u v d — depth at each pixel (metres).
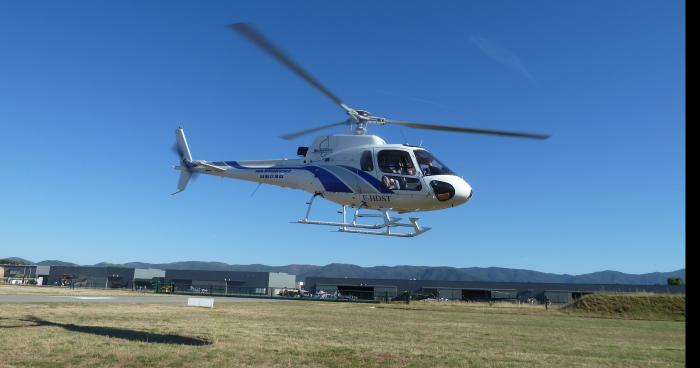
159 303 33.03
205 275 99.25
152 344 12.80
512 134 14.66
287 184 17.44
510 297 84.94
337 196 16.09
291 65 13.15
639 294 42.59
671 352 15.44
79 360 10.48
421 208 15.40
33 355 10.77
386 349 13.65
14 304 23.67
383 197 15.33
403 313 33.81
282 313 28.14
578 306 41.38
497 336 18.97
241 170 18.53
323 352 12.74
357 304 49.56
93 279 100.19
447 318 29.83
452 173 15.43
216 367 10.27
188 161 21.92
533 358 13.00
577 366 11.91
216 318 22.05
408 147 15.54
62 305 24.89
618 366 12.16
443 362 11.88
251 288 96.62
